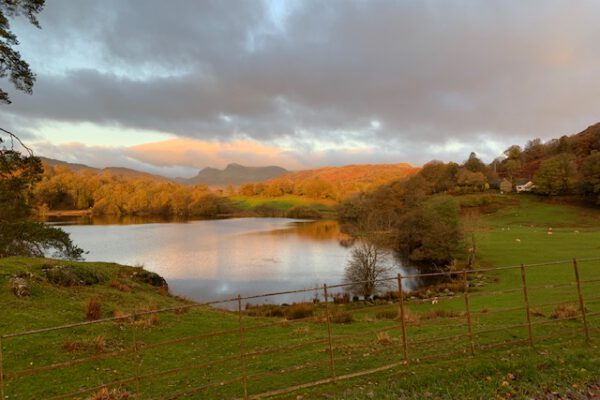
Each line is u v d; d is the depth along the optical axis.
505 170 194.38
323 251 68.12
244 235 93.38
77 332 14.37
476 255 55.59
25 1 19.98
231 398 8.79
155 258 61.34
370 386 8.67
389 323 17.73
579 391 8.06
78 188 172.38
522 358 9.80
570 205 111.00
